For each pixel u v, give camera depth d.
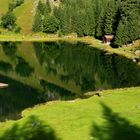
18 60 153.25
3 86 108.62
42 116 74.50
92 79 116.69
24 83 112.94
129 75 120.50
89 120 68.44
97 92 97.62
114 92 92.69
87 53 165.88
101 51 170.25
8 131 66.88
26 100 93.31
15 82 114.31
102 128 63.75
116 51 165.62
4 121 76.06
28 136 63.09
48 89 105.44
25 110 82.38
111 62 143.12
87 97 93.69
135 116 69.38
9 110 84.31
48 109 79.69
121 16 186.25
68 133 62.62
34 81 115.50
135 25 173.75
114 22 194.38
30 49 181.88
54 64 143.00
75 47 185.12
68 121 69.00
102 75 121.69
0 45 196.25
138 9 182.25
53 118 72.19
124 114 71.19
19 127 68.81
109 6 196.38
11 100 93.44
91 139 58.81
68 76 122.12
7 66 140.62
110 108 76.31
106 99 84.50
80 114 73.06
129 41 174.50
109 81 112.81
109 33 195.38
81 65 139.50
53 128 65.81
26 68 136.50
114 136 59.50
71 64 141.75
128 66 135.12
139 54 152.00
